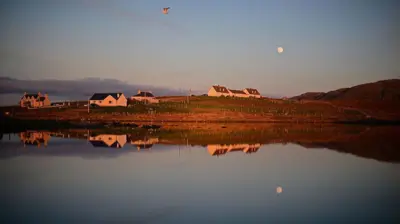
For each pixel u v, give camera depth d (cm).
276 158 3753
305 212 1872
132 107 13825
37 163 3300
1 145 4725
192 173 2883
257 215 1817
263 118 13400
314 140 5853
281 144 5197
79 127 8406
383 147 4791
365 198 2155
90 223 1684
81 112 12219
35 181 2542
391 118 15425
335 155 3991
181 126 9550
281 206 1973
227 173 2884
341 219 1770
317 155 3981
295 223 1709
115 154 3947
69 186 2395
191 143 5247
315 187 2422
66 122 9281
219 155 3962
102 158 3641
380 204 2028
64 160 3494
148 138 5981
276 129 8900
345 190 2345
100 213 1831
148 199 2086
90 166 3159
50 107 13612
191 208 1925
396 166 3247
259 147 4806
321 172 2950
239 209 1911
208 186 2420
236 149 4569
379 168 3147
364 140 5859
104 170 2972
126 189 2320
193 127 9200
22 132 6962
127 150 4322
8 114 10206
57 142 5150
